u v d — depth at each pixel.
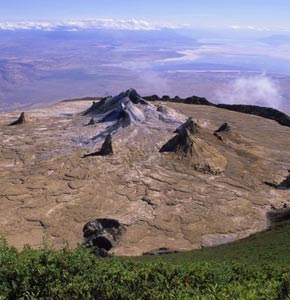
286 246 51.19
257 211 90.19
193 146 114.19
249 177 106.56
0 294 16.52
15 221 81.56
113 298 15.92
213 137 125.19
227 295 12.98
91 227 79.19
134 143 118.88
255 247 55.28
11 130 133.25
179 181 101.44
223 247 65.00
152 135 124.06
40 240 75.44
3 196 90.88
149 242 76.62
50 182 98.00
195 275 18.33
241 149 122.62
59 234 77.94
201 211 88.88
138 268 18.69
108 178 101.12
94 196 92.88
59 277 17.44
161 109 150.25
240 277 20.00
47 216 84.06
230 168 110.12
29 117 148.50
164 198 93.62
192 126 125.81
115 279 17.14
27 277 17.17
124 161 109.50
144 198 93.25
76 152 113.94
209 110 167.88
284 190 101.44
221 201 93.50
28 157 111.06
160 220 84.62
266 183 104.50
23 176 100.56
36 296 16.45
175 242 77.25
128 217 85.12
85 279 17.05
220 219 86.25
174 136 122.44
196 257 54.84
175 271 18.30
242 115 163.88
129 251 72.56
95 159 109.69
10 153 113.44
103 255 66.81
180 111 160.38
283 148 127.69
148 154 113.56
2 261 18.34
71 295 16.14
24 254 19.45
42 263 18.36
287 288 15.41
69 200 90.75
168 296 15.34
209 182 102.50
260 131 143.25
